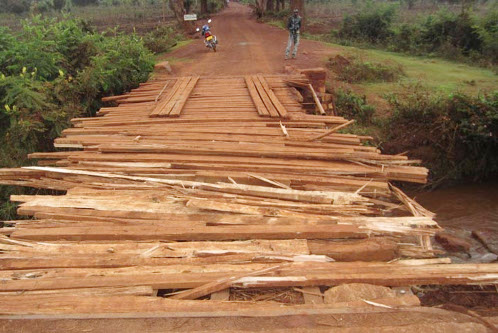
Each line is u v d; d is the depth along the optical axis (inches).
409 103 414.9
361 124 428.1
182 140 216.2
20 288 105.0
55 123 289.6
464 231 293.1
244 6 2856.8
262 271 110.1
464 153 395.2
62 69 356.8
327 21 1243.2
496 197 360.8
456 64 683.4
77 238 129.9
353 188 166.4
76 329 92.1
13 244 127.3
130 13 1589.6
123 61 394.9
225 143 207.3
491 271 110.2
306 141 211.2
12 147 275.4
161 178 172.6
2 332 91.7
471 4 1002.1
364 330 89.0
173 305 98.9
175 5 912.3
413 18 1165.7
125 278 108.0
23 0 1547.7
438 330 89.4
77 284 105.9
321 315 95.7
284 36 831.7
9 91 277.9
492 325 91.8
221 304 99.9
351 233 127.5
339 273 109.7
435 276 108.0
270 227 130.8
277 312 96.6
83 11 1674.5
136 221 137.2
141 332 91.0
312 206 146.9
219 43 754.8
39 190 259.1
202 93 336.5
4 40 337.1
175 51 687.1
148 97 329.4
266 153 191.6
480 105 385.7
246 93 331.0
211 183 161.9
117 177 169.8
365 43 866.1
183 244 124.5
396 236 131.0
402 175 177.8
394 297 100.7
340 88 479.5
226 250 120.7
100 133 236.5
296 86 365.7
